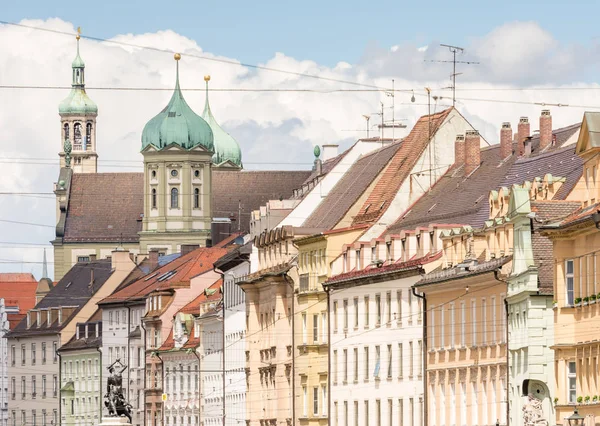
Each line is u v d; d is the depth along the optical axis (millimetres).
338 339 195625
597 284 130625
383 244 186000
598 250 130000
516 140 187750
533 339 141875
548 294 142000
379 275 181750
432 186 198125
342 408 194125
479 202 176750
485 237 160375
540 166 167125
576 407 129000
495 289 152250
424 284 169000
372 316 185625
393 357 179875
